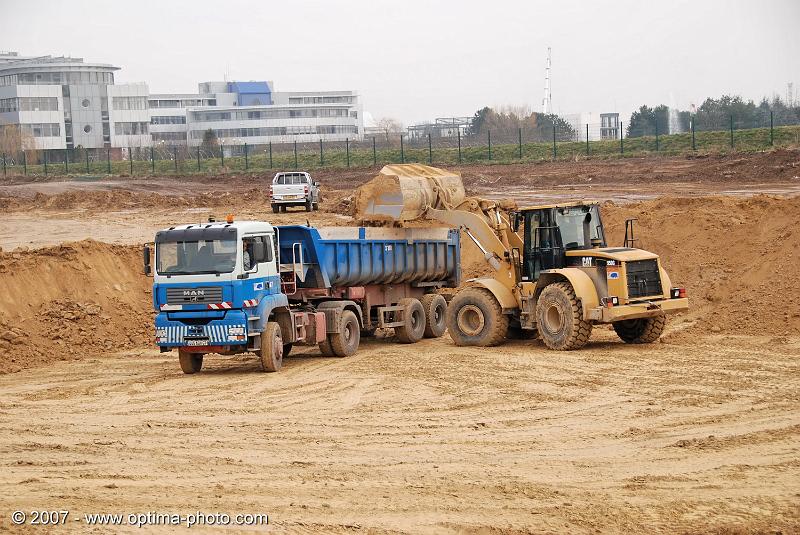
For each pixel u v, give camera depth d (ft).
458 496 34.96
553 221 72.28
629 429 46.14
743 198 95.40
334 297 74.08
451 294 91.66
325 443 44.55
